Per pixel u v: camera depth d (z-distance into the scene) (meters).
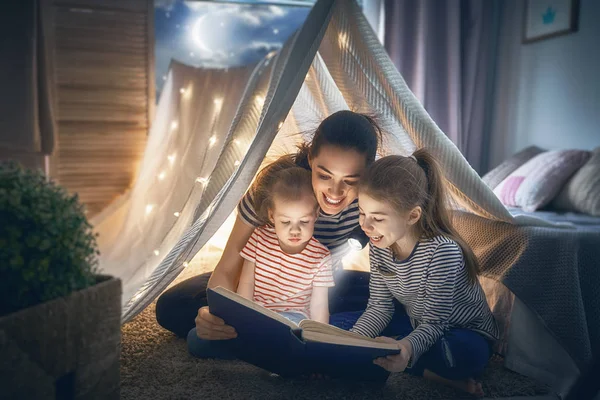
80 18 3.48
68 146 3.54
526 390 1.46
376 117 1.67
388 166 1.36
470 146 3.80
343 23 1.63
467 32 3.68
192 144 2.93
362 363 1.29
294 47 1.52
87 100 3.56
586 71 2.96
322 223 1.61
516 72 3.59
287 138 1.94
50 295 0.96
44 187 1.00
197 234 1.44
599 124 2.87
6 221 0.93
